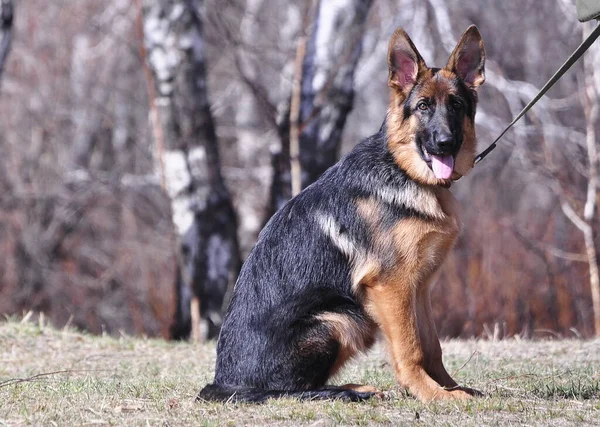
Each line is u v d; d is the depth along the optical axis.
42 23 28.92
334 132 15.48
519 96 20.00
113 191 25.70
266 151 24.83
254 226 23.22
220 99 24.89
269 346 7.32
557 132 19.19
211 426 6.44
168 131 15.44
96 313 23.78
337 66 15.04
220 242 15.58
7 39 14.95
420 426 6.40
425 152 7.45
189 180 15.41
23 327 11.89
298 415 6.68
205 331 15.52
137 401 7.41
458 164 7.70
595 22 16.22
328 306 7.36
